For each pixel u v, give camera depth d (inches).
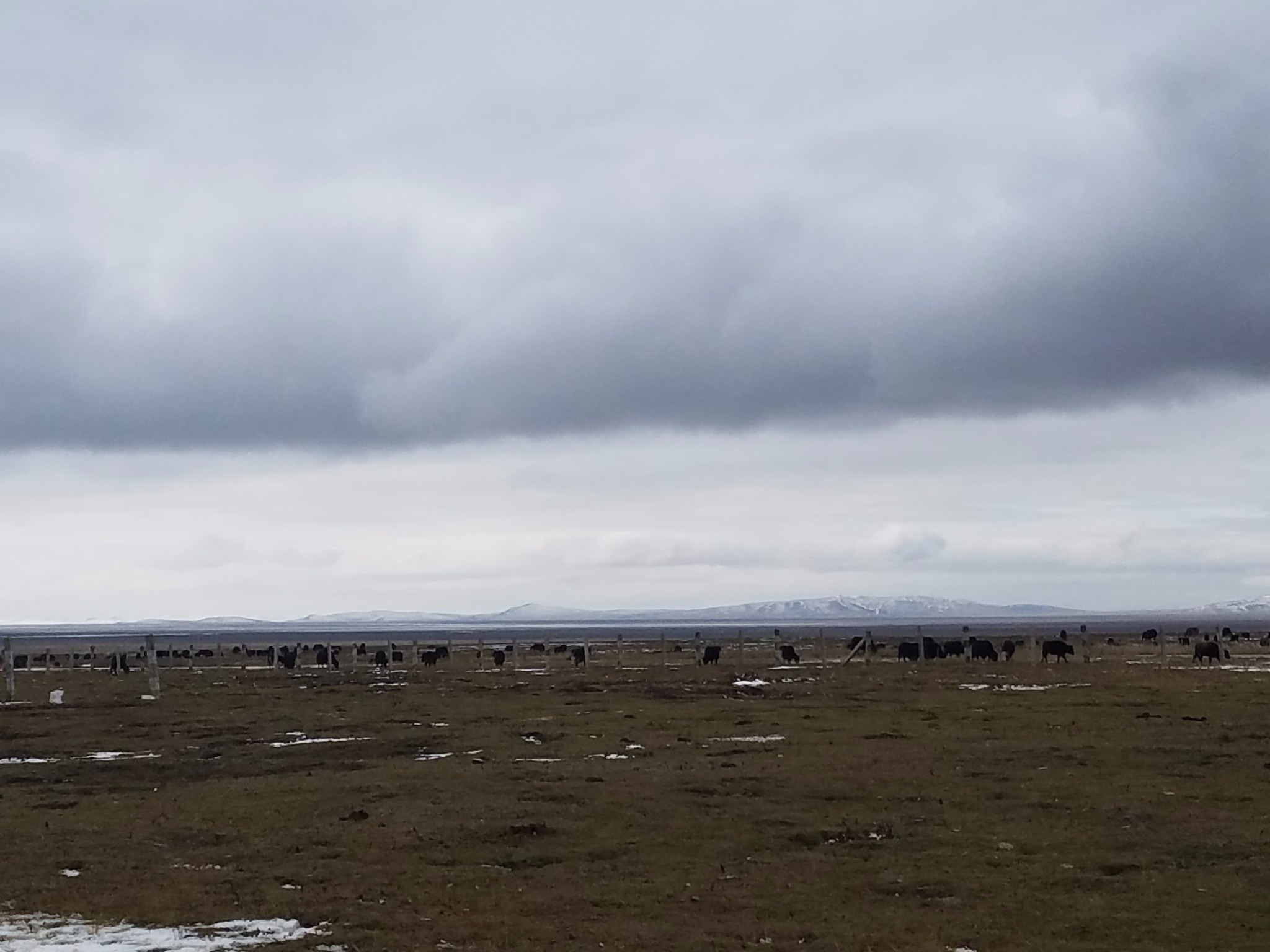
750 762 1086.4
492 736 1350.9
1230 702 1557.6
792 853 724.7
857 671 2332.7
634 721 1466.5
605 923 577.6
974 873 665.6
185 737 1424.7
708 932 558.3
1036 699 1638.8
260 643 7175.2
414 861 716.7
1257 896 609.9
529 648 3978.8
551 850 740.7
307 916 598.5
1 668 3137.3
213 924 589.9
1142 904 598.9
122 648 5452.8
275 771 1129.4
